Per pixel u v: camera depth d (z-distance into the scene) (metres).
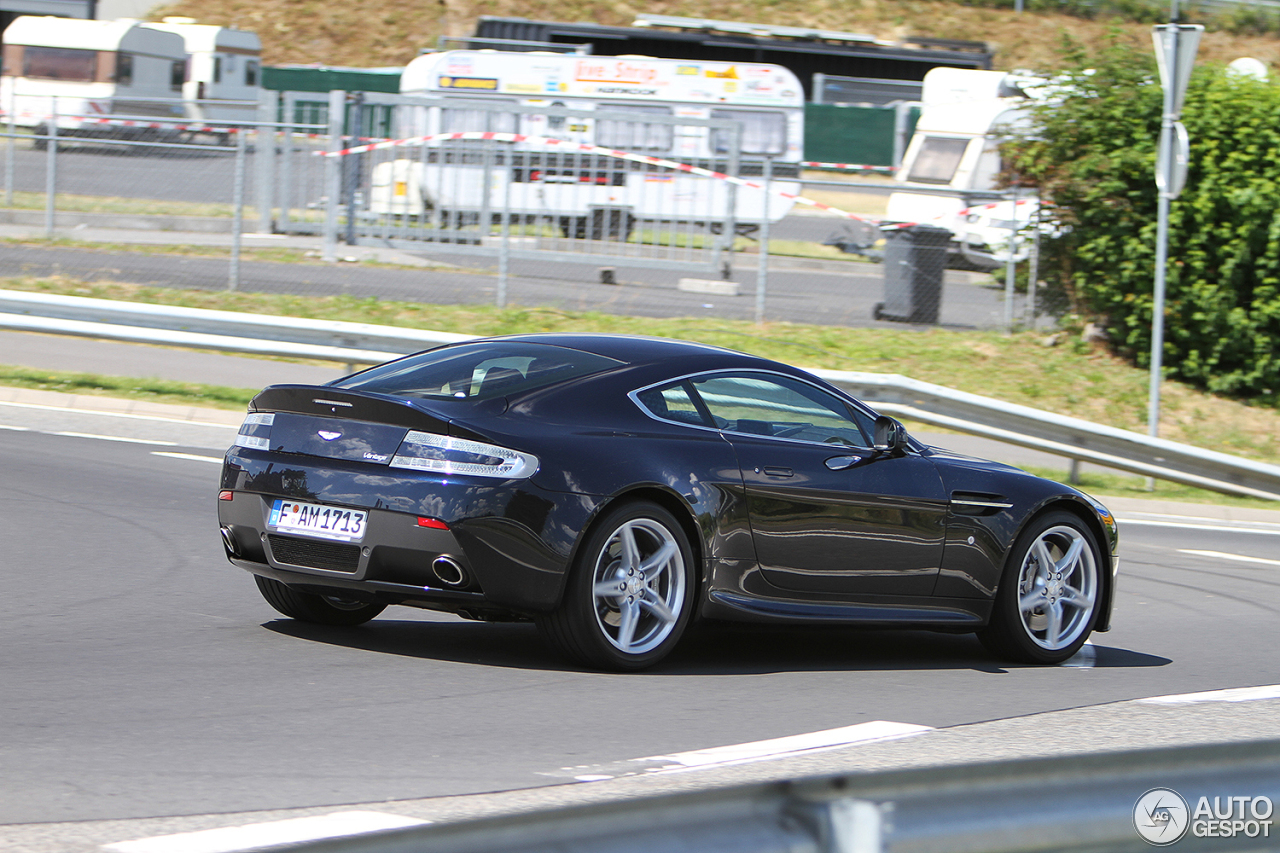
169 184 93.94
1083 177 66.12
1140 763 9.54
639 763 18.12
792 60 132.75
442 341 51.88
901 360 66.25
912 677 25.05
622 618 22.72
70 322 52.66
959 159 103.38
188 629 24.75
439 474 21.30
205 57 139.38
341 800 15.98
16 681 20.64
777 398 25.14
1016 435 52.50
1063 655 27.19
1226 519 52.88
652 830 7.61
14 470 39.12
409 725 19.42
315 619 25.81
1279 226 63.25
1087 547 27.55
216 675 21.67
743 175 101.25
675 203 79.31
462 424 21.55
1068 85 67.81
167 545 31.94
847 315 74.25
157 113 134.75
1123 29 68.88
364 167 80.69
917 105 130.38
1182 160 52.84
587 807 7.54
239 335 52.47
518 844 7.31
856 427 26.06
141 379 53.00
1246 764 10.15
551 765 17.86
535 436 21.88
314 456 22.36
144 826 14.76
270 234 87.38
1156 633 30.78
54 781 16.14
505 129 100.75
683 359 24.38
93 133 94.06
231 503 23.27
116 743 17.81
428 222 79.50
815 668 25.33
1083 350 69.06
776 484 23.83
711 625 24.05
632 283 79.81
